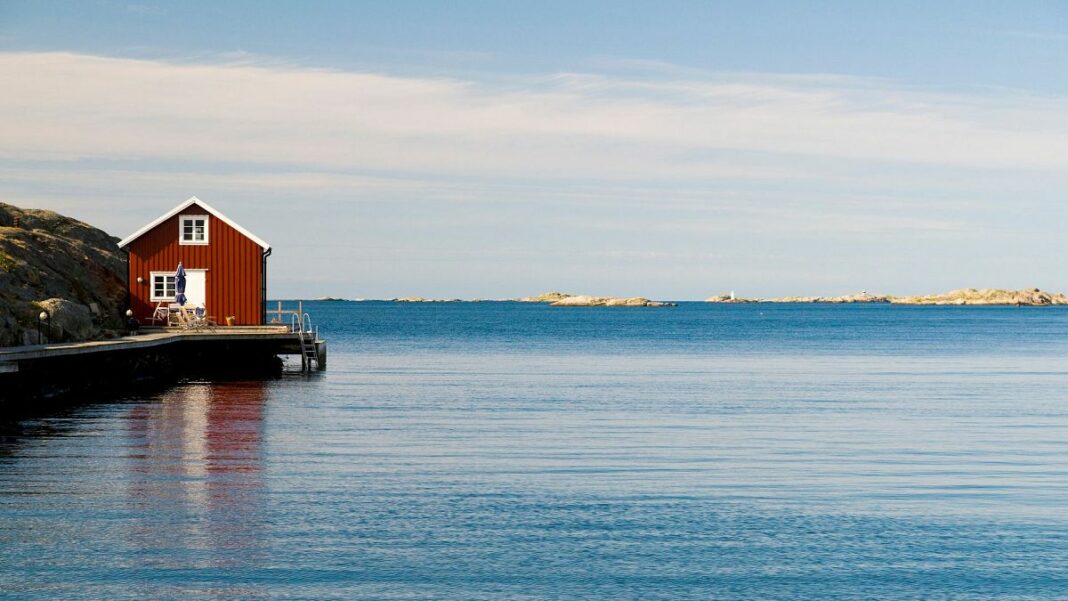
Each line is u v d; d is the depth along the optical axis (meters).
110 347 35.19
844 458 24.48
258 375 48.78
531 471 22.38
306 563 15.18
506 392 41.59
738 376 52.12
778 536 16.91
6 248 46.44
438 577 14.69
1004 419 32.84
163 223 50.09
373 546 16.08
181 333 46.19
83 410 32.31
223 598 13.70
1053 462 24.06
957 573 15.13
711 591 14.30
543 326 150.88
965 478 21.88
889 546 16.41
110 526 16.94
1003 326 155.88
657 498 19.61
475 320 188.25
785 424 31.11
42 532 16.52
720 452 25.28
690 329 138.38
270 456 23.91
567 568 15.16
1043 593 14.36
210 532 16.69
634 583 14.57
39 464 22.31
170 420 30.02
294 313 51.03
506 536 16.75
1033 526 17.64
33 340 36.69
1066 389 44.69
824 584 14.63
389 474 21.80
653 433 28.78
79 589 13.91
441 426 29.95
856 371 56.34
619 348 82.88
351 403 36.12
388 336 108.06
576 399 38.81
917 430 29.81
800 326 155.12
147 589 13.97
